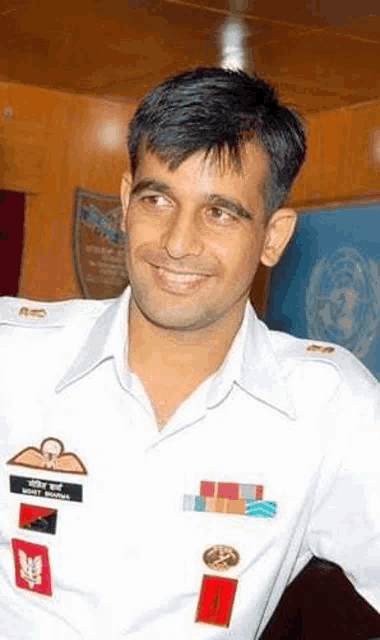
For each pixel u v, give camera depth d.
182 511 1.66
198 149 1.44
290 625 3.28
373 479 1.67
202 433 1.66
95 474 1.66
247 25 4.57
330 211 6.14
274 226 1.62
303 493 1.68
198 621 1.67
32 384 1.68
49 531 1.67
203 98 1.48
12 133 6.40
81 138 6.57
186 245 1.46
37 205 6.54
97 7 4.46
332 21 4.41
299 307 6.27
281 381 1.68
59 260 6.59
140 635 1.66
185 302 1.51
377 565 1.70
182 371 1.64
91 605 1.66
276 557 1.69
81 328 1.70
